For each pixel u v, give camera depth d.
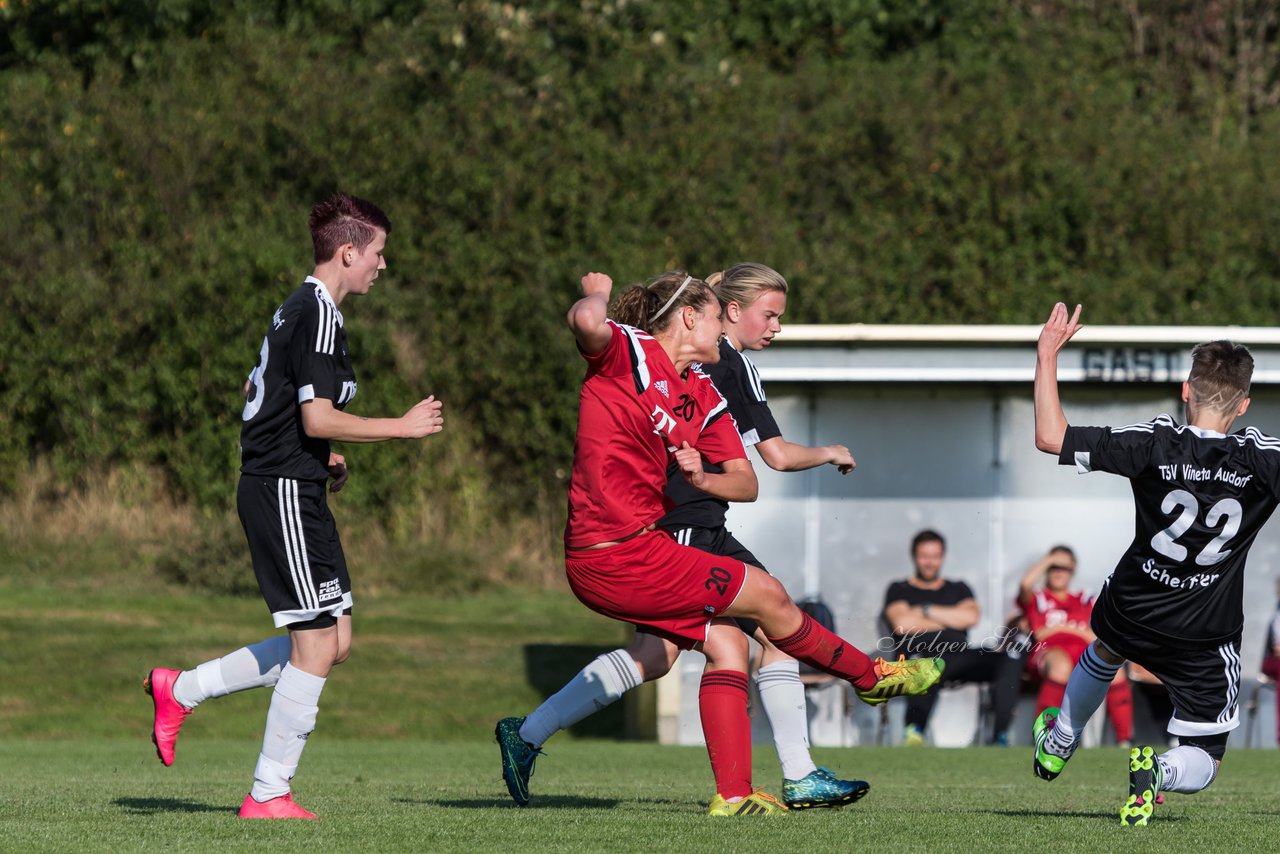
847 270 69.19
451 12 74.50
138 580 61.12
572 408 67.06
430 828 15.80
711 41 80.62
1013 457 41.94
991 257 71.44
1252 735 41.75
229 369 64.06
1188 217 73.69
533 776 27.34
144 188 68.25
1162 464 16.72
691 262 68.62
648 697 43.00
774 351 40.91
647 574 16.67
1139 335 40.03
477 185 69.38
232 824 16.22
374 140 69.69
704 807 19.31
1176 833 15.84
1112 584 17.39
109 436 65.25
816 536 41.97
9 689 47.09
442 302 68.56
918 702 40.41
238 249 64.25
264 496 17.12
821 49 83.38
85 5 74.44
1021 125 75.19
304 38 76.19
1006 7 87.00
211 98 70.75
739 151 74.38
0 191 67.50
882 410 42.03
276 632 54.09
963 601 41.47
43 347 64.50
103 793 21.27
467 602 62.19
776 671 19.47
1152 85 86.81
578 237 69.44
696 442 17.16
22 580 60.84
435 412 17.09
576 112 73.94
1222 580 16.86
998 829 16.00
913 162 73.81
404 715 46.44
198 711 45.44
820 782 19.22
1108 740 40.66
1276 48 92.50
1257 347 40.03
